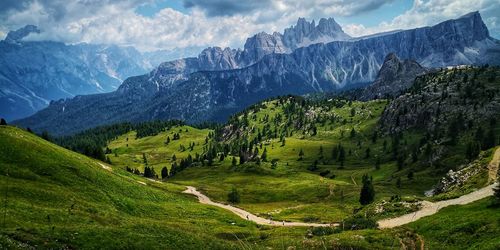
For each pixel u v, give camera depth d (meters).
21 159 84.19
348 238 67.81
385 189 181.00
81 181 88.38
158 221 80.38
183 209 107.12
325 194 173.75
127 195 96.88
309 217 126.12
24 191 68.75
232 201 160.75
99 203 81.00
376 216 89.44
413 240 65.88
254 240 80.38
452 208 79.62
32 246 44.25
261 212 138.62
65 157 97.00
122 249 49.75
